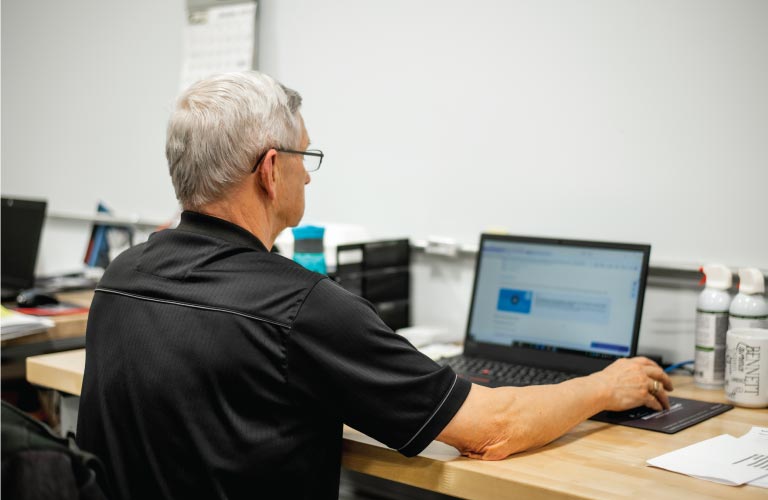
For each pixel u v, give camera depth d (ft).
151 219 9.23
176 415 3.43
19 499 2.64
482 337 5.86
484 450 3.64
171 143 3.69
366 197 7.30
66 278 8.97
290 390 3.43
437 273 6.84
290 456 3.52
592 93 5.91
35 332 6.32
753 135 5.24
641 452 3.82
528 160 6.27
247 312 3.41
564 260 5.57
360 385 3.39
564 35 6.00
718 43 5.33
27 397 7.77
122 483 3.54
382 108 7.10
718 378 5.03
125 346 3.57
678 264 5.51
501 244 5.93
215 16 8.21
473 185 6.59
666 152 5.61
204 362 3.41
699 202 5.49
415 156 6.93
